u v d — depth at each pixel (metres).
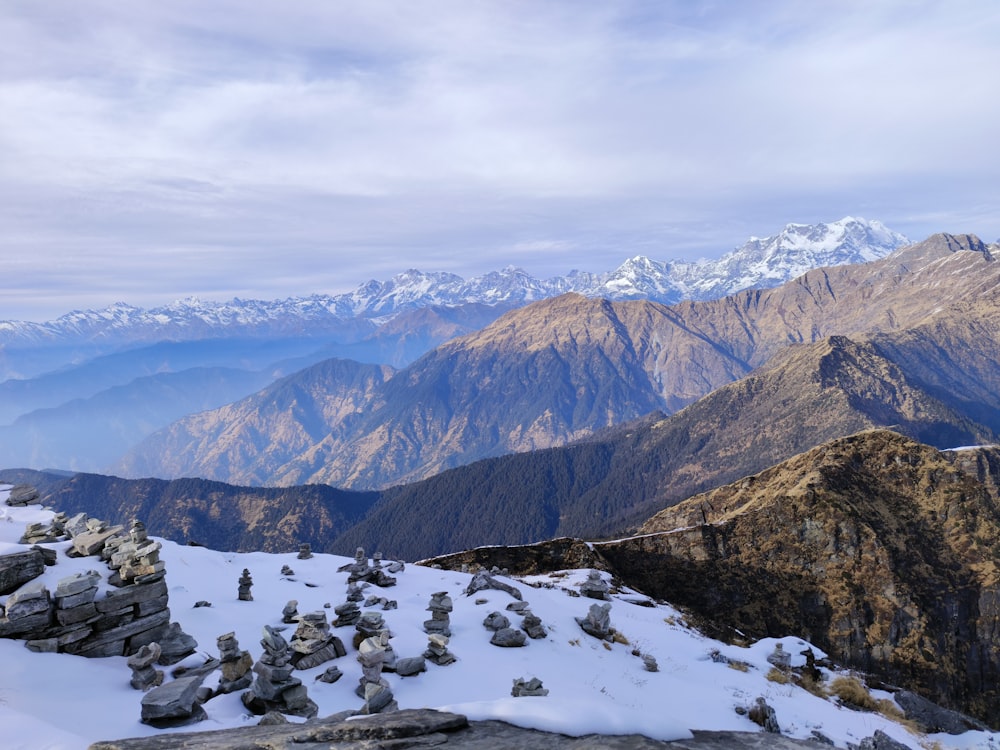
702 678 31.64
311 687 21.59
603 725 8.72
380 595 37.69
